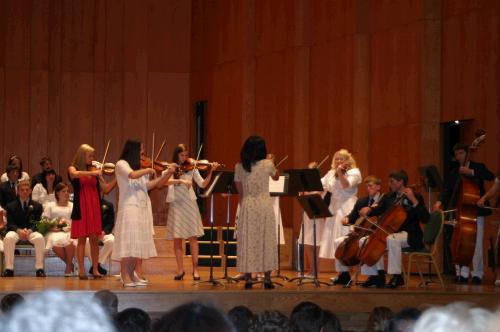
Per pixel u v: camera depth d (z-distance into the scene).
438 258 11.81
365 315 8.66
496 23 11.28
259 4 15.13
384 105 12.95
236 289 8.73
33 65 16.52
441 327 2.35
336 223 10.34
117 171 9.34
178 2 16.78
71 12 16.67
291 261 13.77
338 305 8.62
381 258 9.46
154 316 8.38
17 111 16.42
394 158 12.70
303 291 8.58
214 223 15.51
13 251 11.02
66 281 9.92
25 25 16.52
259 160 8.88
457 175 10.55
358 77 13.28
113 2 16.73
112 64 16.72
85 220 10.20
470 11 11.72
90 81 16.67
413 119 12.38
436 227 9.19
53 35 16.62
